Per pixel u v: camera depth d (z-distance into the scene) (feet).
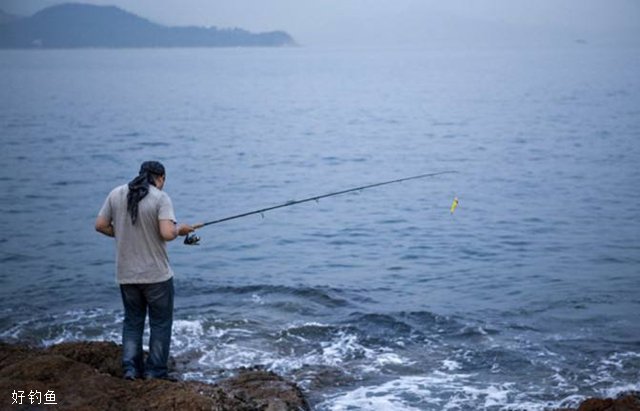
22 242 43.01
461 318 28.66
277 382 20.70
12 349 21.30
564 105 150.41
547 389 21.50
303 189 64.18
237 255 41.01
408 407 20.17
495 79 280.51
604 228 46.91
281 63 593.42
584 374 22.67
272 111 153.89
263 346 24.71
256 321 27.37
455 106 159.02
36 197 57.67
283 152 88.99
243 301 30.48
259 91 229.04
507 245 42.98
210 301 30.45
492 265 38.50
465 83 259.39
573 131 104.78
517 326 27.76
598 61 464.24
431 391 21.27
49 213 51.70
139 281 18.89
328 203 56.85
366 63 572.10
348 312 29.40
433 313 29.04
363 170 74.95
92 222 48.78
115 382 18.37
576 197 57.47
